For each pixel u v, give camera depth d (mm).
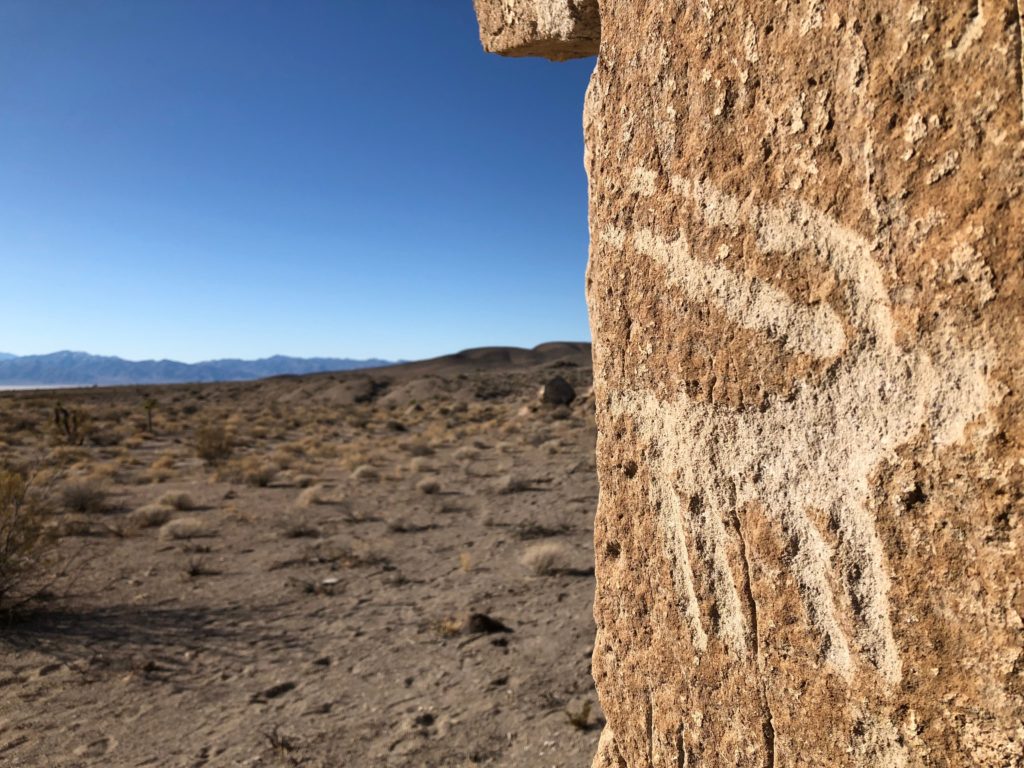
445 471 16578
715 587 1415
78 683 5156
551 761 3902
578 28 1969
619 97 1629
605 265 1692
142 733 4426
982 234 919
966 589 965
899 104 1017
